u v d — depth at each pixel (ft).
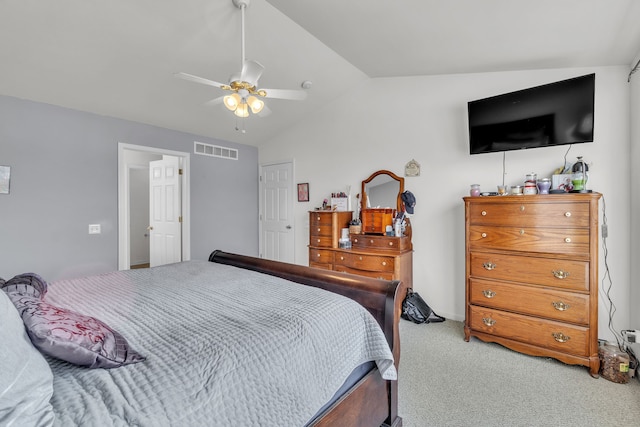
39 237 10.03
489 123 9.04
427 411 5.98
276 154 16.42
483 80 10.27
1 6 6.86
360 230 12.35
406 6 6.78
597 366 7.07
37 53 8.27
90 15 7.55
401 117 12.01
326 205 14.15
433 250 11.29
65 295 5.62
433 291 11.32
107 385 2.80
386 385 5.25
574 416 5.82
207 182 14.93
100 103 10.78
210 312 4.60
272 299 5.14
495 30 7.20
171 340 3.68
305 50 10.30
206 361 3.20
